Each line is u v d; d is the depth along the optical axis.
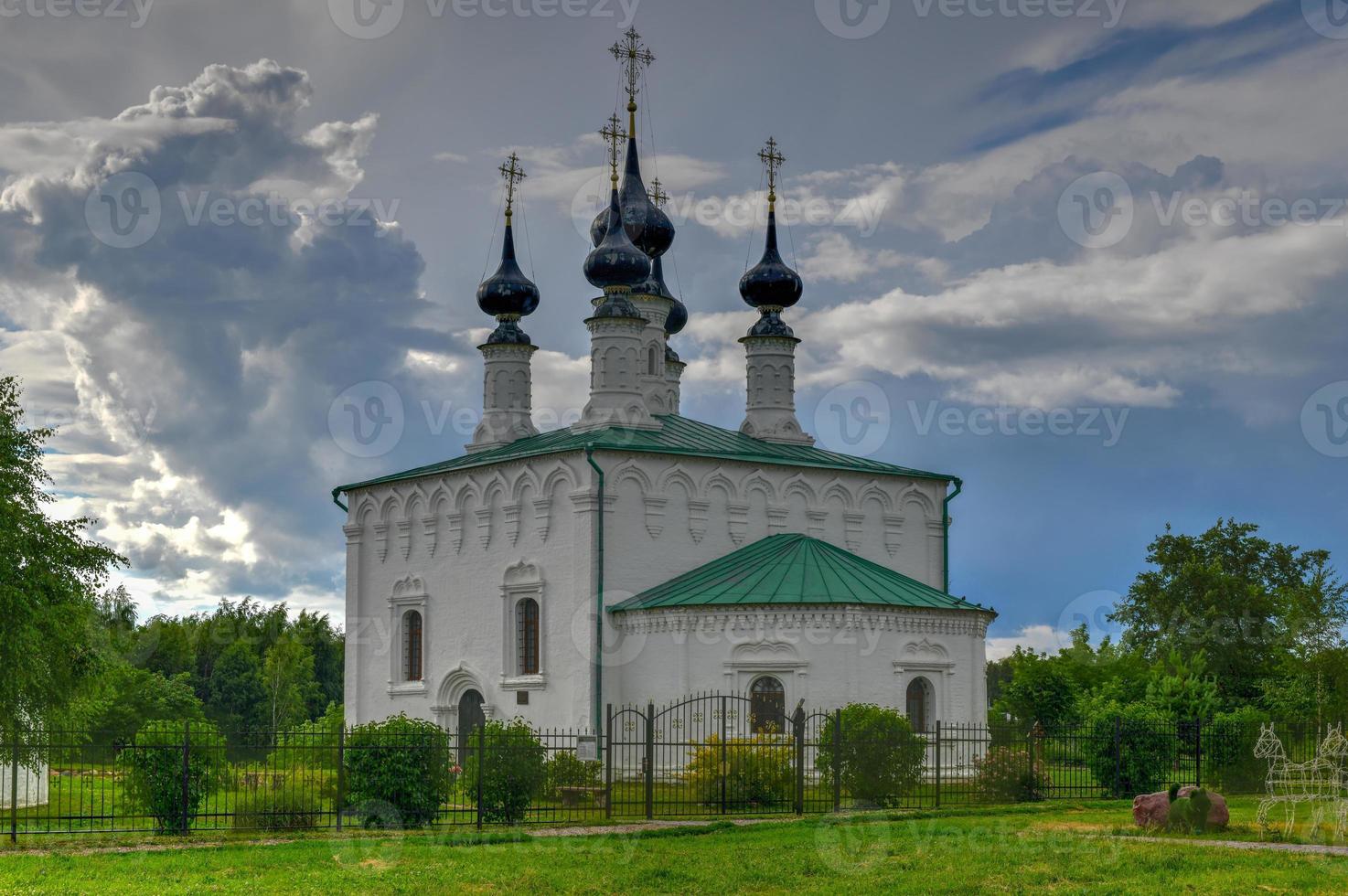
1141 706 44.31
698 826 29.72
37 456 30.42
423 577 51.09
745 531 47.00
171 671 87.31
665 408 53.66
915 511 50.62
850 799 34.16
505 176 57.41
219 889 21.45
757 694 41.25
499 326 56.47
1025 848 26.47
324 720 65.62
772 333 53.41
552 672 45.31
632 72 56.41
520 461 47.34
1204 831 28.98
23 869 23.36
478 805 29.95
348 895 21.22
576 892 21.80
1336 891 21.47
